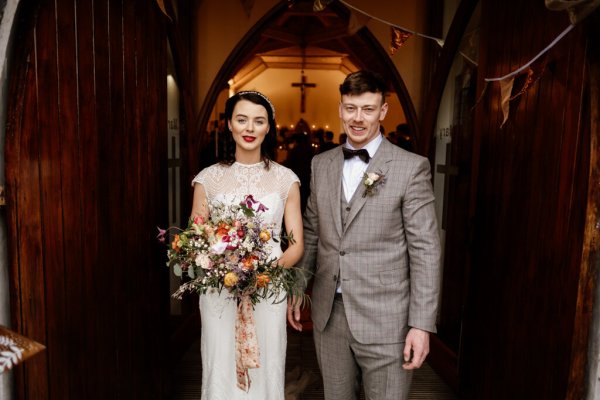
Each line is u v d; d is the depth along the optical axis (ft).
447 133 10.80
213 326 6.21
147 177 7.06
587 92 4.75
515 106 6.41
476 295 7.62
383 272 5.59
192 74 13.35
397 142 16.58
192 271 5.30
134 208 6.62
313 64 41.88
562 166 5.20
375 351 5.64
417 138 13.57
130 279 6.51
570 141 5.05
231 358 6.23
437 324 10.87
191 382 9.56
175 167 10.98
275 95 43.73
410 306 5.49
